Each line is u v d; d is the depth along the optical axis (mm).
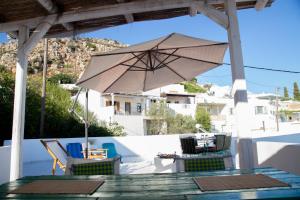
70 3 3666
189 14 4316
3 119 11398
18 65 3781
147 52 4117
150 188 1610
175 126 25016
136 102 27062
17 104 3711
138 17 4383
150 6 3654
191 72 4840
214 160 2580
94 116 18062
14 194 1559
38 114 13297
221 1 3557
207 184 1643
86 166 2535
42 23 3762
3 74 11992
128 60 4191
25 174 7109
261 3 3910
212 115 32062
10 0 3402
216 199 1310
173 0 3611
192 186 1624
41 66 49906
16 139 3684
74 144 8297
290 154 3705
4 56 39062
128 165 8320
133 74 4812
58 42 57562
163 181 1807
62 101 15461
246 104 3193
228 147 8250
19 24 3873
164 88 33656
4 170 4328
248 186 1556
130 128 23297
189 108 28516
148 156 10977
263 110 35031
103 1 3648
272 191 1429
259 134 13070
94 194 1518
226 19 3439
